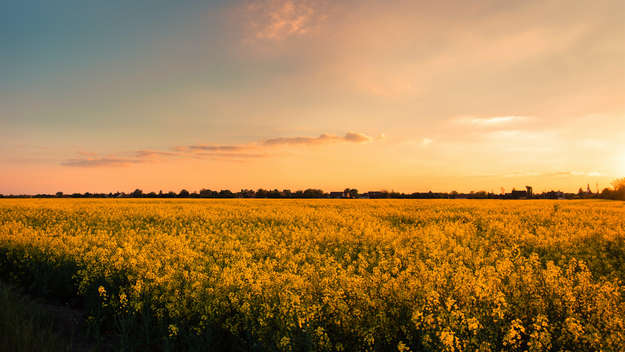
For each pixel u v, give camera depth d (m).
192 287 5.97
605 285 5.07
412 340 4.39
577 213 23.88
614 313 4.49
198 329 4.91
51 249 9.38
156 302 5.82
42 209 26.02
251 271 6.84
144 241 12.23
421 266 7.14
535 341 3.76
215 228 17.05
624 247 11.47
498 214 22.89
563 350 3.92
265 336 4.64
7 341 4.93
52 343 5.16
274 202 40.47
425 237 12.29
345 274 7.07
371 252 11.08
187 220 20.11
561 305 4.76
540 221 19.70
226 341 5.08
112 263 7.74
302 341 4.27
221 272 7.50
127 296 6.26
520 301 4.95
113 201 42.81
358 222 18.41
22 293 8.32
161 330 5.30
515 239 12.98
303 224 18.03
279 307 4.85
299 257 9.43
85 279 7.05
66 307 7.46
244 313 5.05
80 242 10.73
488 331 4.18
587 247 11.31
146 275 6.77
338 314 4.73
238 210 25.92
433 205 33.44
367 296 5.04
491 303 4.82
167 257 8.78
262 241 11.49
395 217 22.00
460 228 16.03
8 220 19.75
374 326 4.41
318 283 5.82
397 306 4.98
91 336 6.03
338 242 12.48
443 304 4.87
